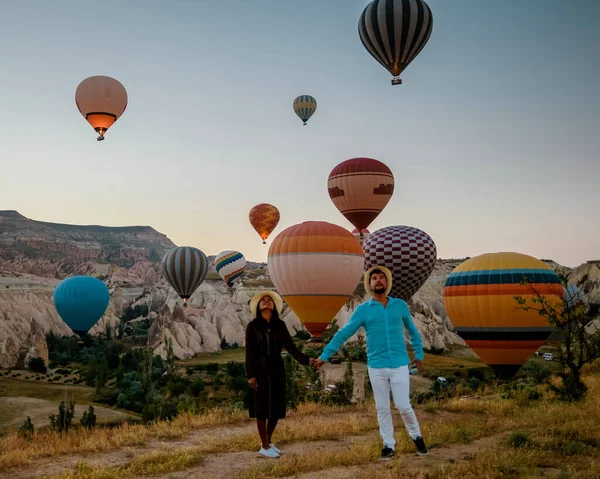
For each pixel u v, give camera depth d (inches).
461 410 497.0
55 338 4584.2
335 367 2279.8
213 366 3129.9
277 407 327.0
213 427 448.8
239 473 293.0
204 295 5856.3
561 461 297.4
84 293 2343.8
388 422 305.1
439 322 4384.8
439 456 307.9
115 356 3444.9
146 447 385.1
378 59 1250.6
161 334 3939.5
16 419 1882.4
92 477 298.7
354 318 306.8
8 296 5708.7
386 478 263.3
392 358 299.9
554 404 486.9
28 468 335.3
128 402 2138.3
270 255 1061.8
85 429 451.2
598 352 525.0
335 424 419.2
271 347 327.9
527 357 757.3
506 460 288.8
